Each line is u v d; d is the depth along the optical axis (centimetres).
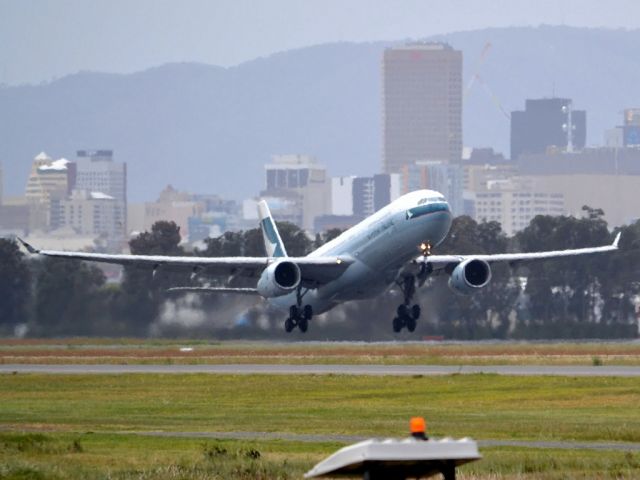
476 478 11856
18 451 14788
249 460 13362
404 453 7519
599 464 12912
